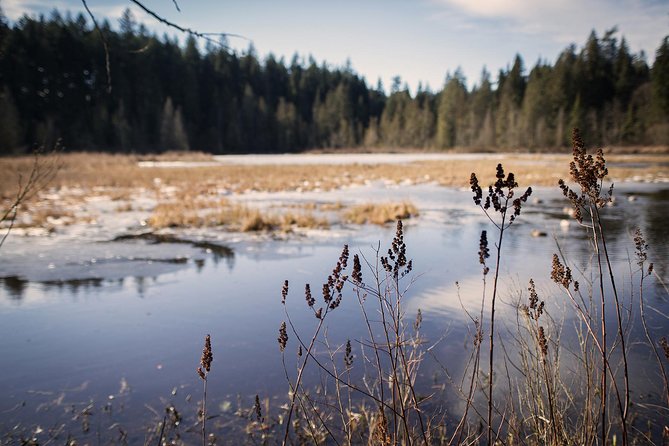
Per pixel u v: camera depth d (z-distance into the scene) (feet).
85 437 10.72
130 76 250.57
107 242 36.11
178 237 38.29
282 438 10.56
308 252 31.73
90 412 11.87
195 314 19.39
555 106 261.03
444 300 20.08
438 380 12.95
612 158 158.71
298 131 320.29
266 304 20.61
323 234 38.47
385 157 224.12
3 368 14.53
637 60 286.05
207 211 52.47
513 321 16.87
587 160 6.52
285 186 81.10
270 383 13.30
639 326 15.98
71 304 20.90
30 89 207.41
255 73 351.46
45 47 216.95
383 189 77.36
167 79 283.79
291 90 368.68
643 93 248.93
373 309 19.47
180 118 246.88
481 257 7.39
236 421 11.32
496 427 10.47
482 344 15.15
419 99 381.40
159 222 43.73
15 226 42.78
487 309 18.49
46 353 15.60
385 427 7.78
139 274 26.32
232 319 18.76
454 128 297.94
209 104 300.61
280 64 395.14
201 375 7.80
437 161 165.07
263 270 26.94
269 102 340.80
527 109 262.67
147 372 14.17
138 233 40.24
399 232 8.14
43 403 12.36
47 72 216.74
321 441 10.28
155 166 138.21
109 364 14.74
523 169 107.76
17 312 19.81
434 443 9.82
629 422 10.37
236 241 36.24
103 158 159.84
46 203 59.47
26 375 14.05
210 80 312.50
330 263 28.35
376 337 16.37
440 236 36.65
